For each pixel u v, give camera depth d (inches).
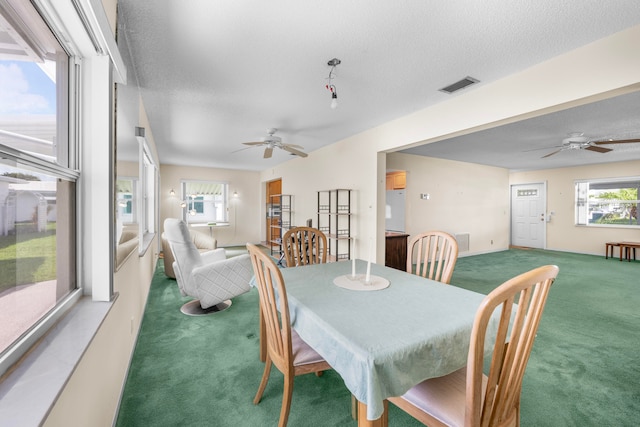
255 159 270.8
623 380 77.3
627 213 271.7
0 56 32.1
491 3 66.8
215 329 107.8
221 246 328.2
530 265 229.8
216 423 60.9
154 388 72.5
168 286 164.6
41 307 42.1
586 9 68.7
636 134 172.7
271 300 56.0
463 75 103.1
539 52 88.0
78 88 53.3
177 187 303.3
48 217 44.4
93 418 44.8
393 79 106.4
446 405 42.6
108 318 55.0
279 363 57.7
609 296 150.3
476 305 54.2
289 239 98.6
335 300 56.9
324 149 218.1
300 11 70.0
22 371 31.7
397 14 70.9
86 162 54.4
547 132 170.1
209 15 71.2
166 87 113.2
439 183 260.4
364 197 177.0
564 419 62.9
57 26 44.6
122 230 71.1
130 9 68.4
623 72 77.0
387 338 41.2
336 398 69.0
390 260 194.5
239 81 108.3
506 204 314.8
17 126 35.8
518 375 38.1
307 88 114.5
